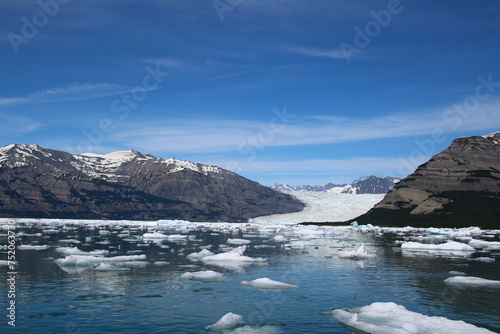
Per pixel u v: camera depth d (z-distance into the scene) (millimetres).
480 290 19016
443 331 12359
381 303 15438
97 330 12812
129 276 21984
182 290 18578
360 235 69062
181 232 77000
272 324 13617
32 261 27016
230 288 19125
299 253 35250
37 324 13312
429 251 38250
